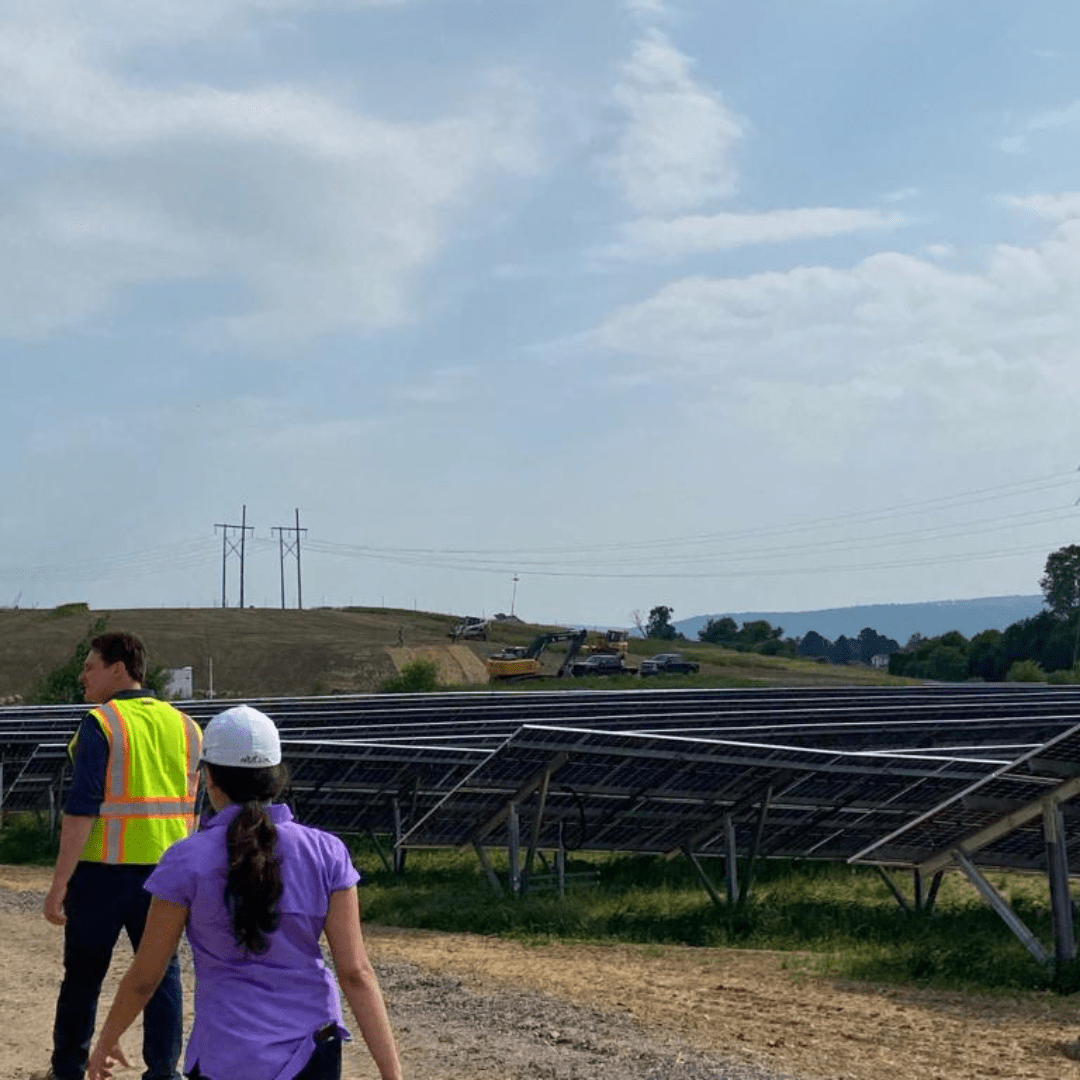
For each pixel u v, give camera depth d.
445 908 20.69
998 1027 11.89
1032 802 15.71
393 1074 4.78
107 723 8.20
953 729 29.91
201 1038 4.72
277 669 107.81
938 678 150.12
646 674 113.25
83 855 8.19
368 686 102.38
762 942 19.08
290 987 4.78
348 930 4.84
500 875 27.30
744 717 31.47
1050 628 146.88
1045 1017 12.37
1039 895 23.08
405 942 18.31
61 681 54.88
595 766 22.16
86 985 8.27
